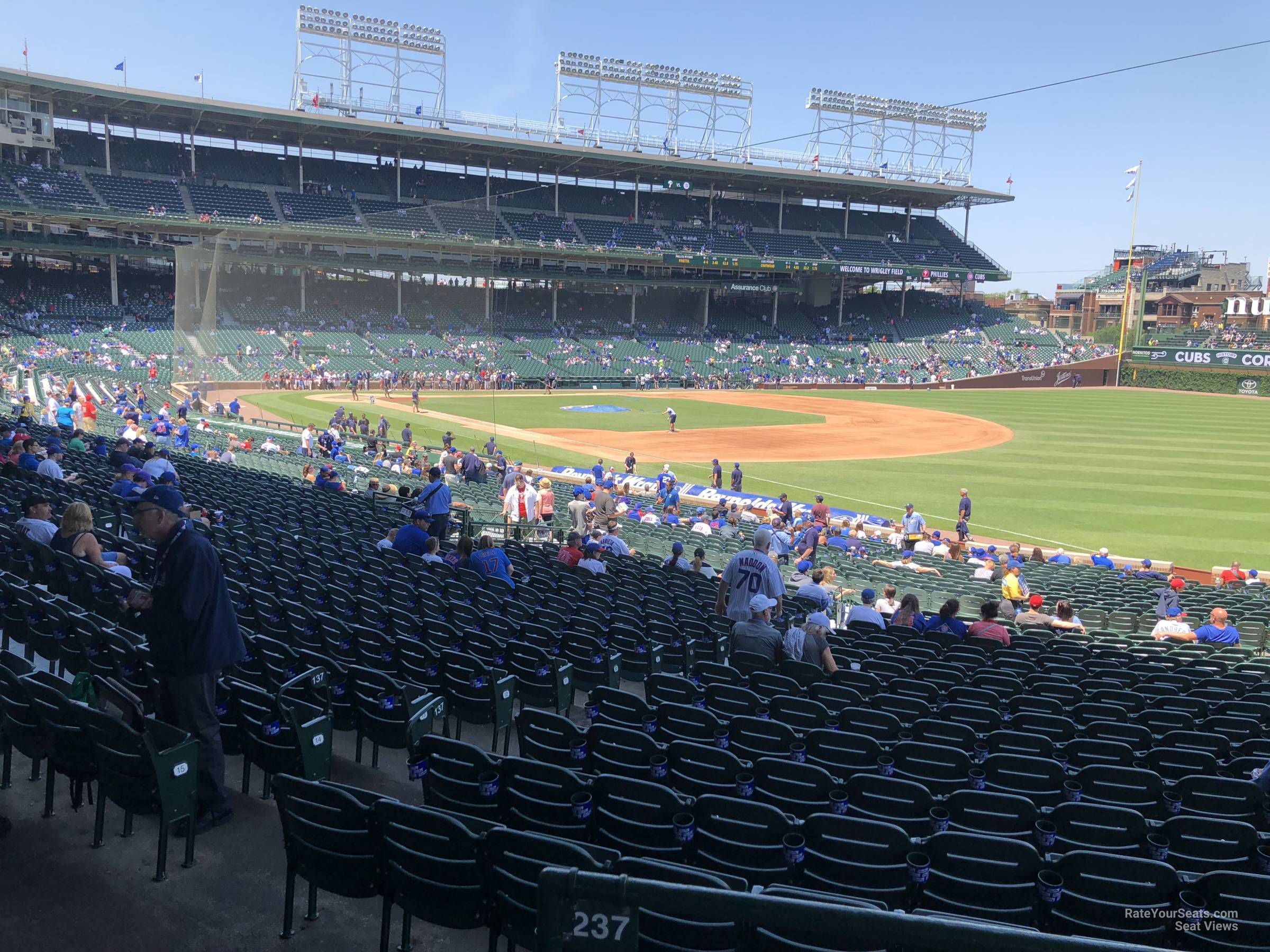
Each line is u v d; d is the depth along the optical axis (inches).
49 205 2183.8
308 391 1736.0
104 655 264.4
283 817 171.8
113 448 917.8
